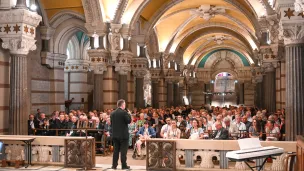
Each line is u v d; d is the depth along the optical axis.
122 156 9.79
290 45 10.77
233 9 26.39
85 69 26.64
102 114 14.79
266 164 10.00
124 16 20.22
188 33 32.94
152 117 17.58
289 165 8.13
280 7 10.66
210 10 27.66
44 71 20.12
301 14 10.44
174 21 29.84
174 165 9.48
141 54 24.62
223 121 13.59
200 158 10.50
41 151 10.57
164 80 33.03
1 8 12.27
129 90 25.64
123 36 20.25
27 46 12.53
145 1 20.30
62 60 21.17
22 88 12.43
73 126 14.02
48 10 19.83
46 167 10.25
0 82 12.84
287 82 10.93
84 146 10.06
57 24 20.30
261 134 12.25
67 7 19.61
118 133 9.69
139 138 13.05
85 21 20.22
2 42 12.59
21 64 12.40
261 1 16.72
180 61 37.72
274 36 16.84
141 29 24.44
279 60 19.25
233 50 49.31
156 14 24.42
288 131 10.95
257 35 22.42
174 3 24.20
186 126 14.65
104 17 19.23
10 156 10.66
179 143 9.59
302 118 10.77
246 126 13.81
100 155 13.30
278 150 7.00
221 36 40.19
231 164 10.33
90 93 29.38
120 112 9.71
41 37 19.88
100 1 18.62
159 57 31.03
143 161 12.08
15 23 12.20
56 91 20.75
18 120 12.32
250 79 48.66
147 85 37.19
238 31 32.56
